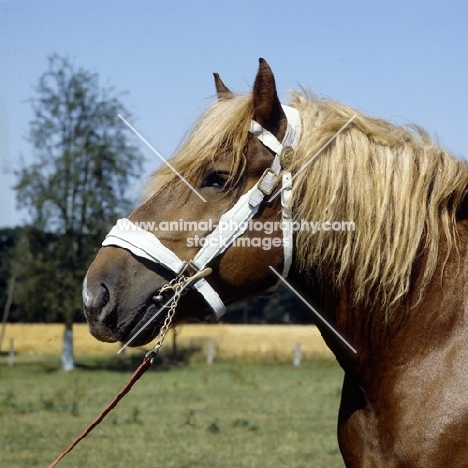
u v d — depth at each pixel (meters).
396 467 2.78
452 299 2.85
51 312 28.55
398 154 2.95
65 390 17.02
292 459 8.91
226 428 11.24
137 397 15.73
